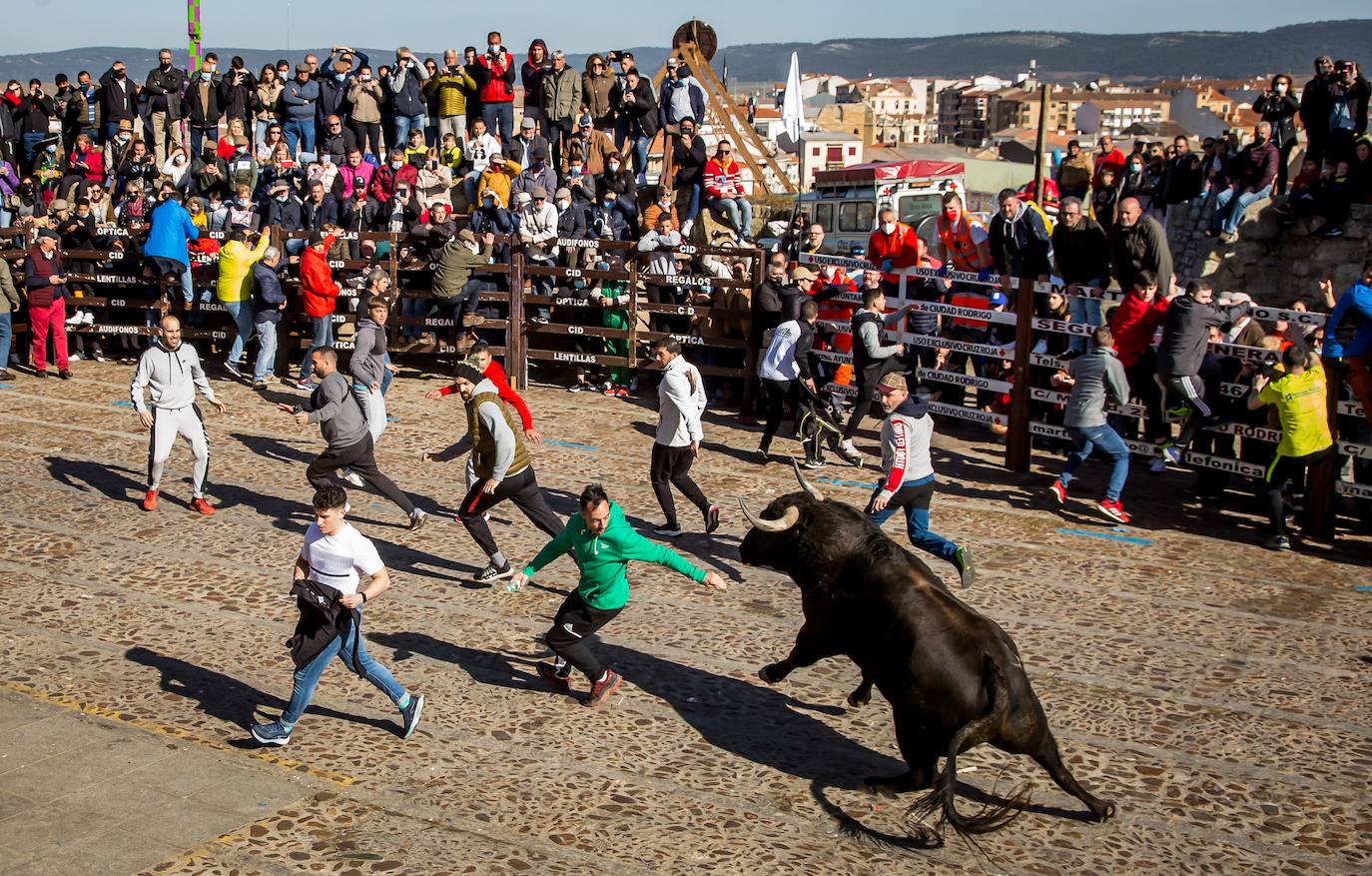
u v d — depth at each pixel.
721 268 16.92
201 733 7.74
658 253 16.84
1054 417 14.48
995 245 14.84
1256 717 8.35
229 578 10.44
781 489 13.34
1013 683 6.64
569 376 18.31
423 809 6.92
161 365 11.80
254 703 8.20
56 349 17.59
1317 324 12.20
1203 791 7.39
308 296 17.02
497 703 8.30
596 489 7.91
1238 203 19.81
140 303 18.39
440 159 20.62
